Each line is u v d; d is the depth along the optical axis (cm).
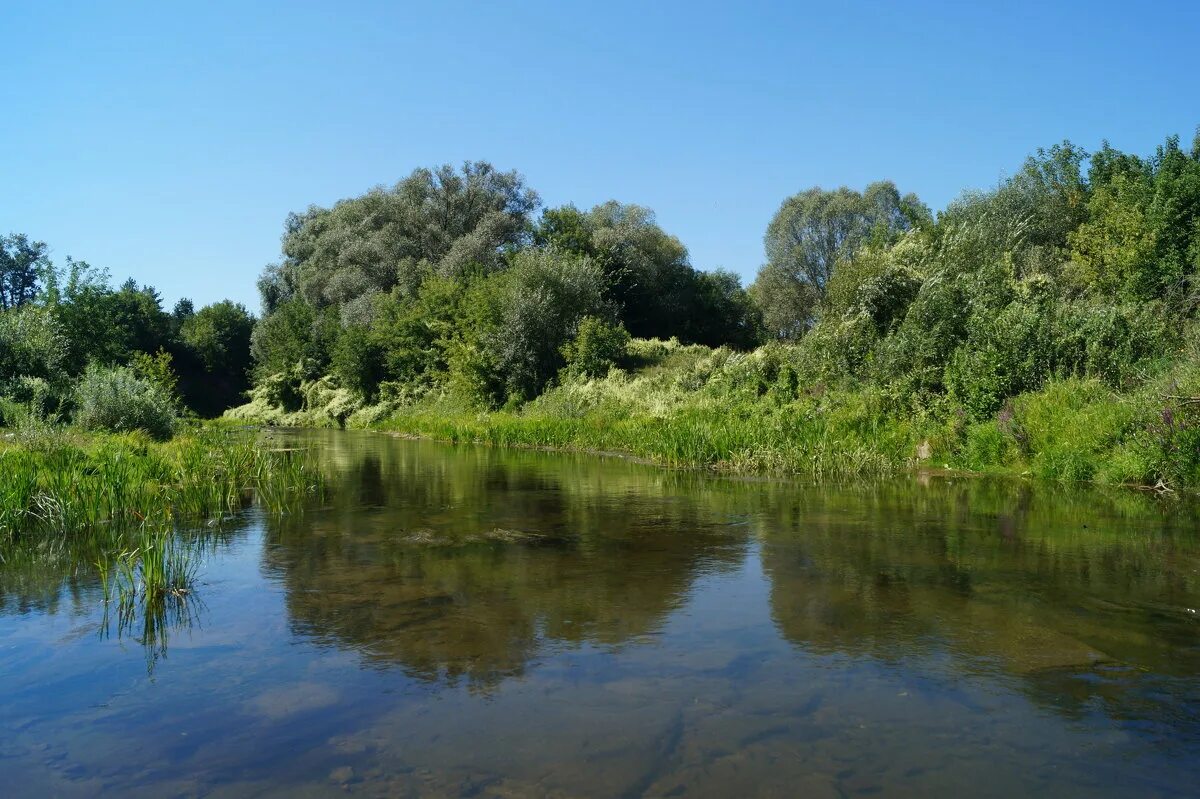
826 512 939
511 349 3052
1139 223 2125
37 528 839
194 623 523
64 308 2473
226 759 337
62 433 1391
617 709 383
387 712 383
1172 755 333
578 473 1433
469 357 3123
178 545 762
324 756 338
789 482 1259
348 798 303
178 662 453
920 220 2977
